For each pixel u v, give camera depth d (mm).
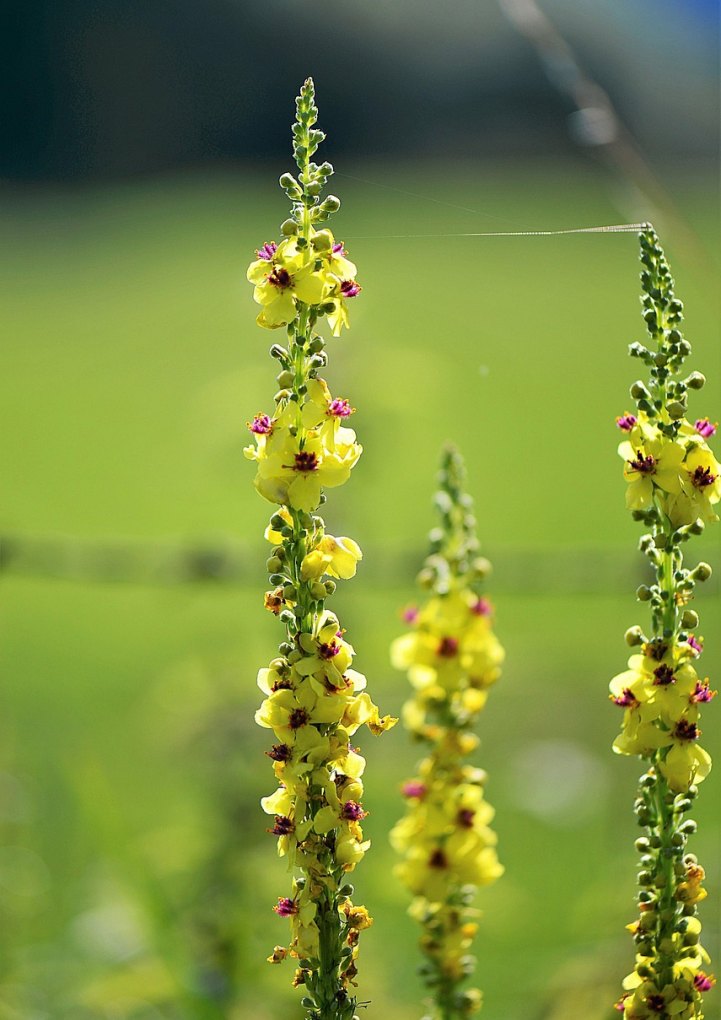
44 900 7172
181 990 5629
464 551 2924
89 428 22875
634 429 3023
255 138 47125
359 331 7902
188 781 8453
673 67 38031
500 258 34594
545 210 40031
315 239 2969
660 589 3018
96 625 15406
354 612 7402
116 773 9555
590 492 18641
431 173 42344
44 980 6371
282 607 3072
